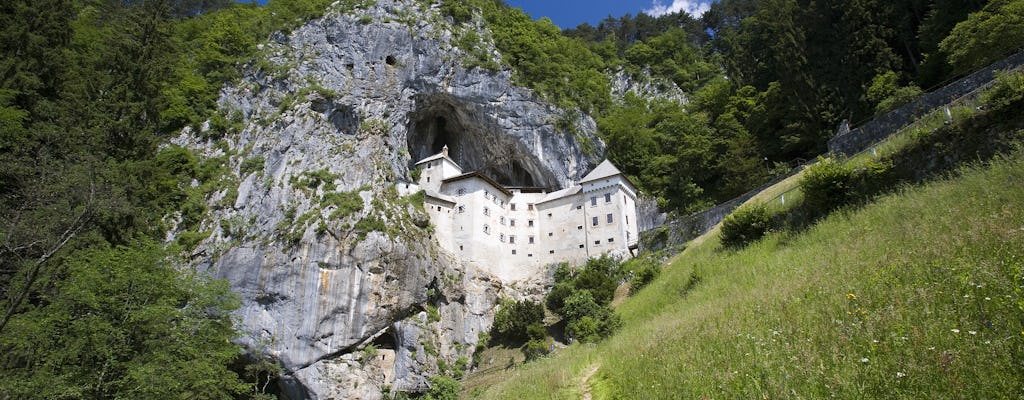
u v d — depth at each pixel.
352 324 55.41
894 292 9.65
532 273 69.06
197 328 27.69
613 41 122.25
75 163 31.45
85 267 24.59
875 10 56.28
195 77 78.69
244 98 78.19
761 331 10.72
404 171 74.88
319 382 53.22
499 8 103.25
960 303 7.93
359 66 80.75
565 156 79.12
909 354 6.81
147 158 45.28
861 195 22.62
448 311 60.75
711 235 38.53
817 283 13.25
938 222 14.12
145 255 26.48
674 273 33.72
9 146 32.81
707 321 14.52
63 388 20.44
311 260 57.16
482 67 81.69
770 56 69.56
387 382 55.84
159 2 54.22
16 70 38.88
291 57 82.00
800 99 56.19
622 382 12.05
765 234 27.42
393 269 58.91
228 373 28.61
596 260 60.09
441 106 83.38
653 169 74.75
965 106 20.91
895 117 31.77
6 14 43.31
